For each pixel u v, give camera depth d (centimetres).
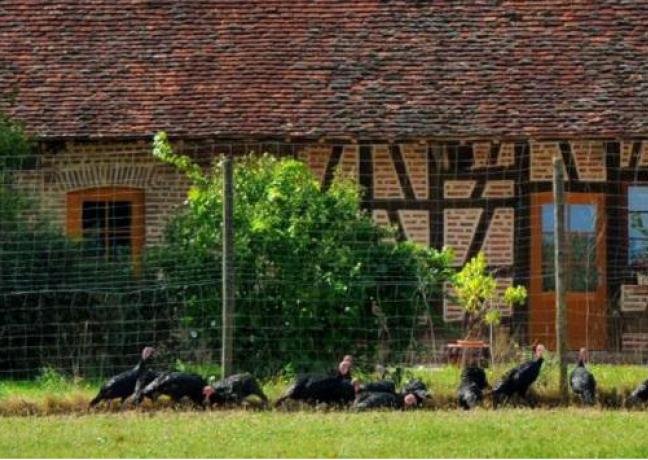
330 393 4484
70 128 6481
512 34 6856
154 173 6544
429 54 6769
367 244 5162
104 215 6556
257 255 5100
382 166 6494
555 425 4059
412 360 5119
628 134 6350
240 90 6644
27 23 7062
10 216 5675
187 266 5272
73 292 5516
